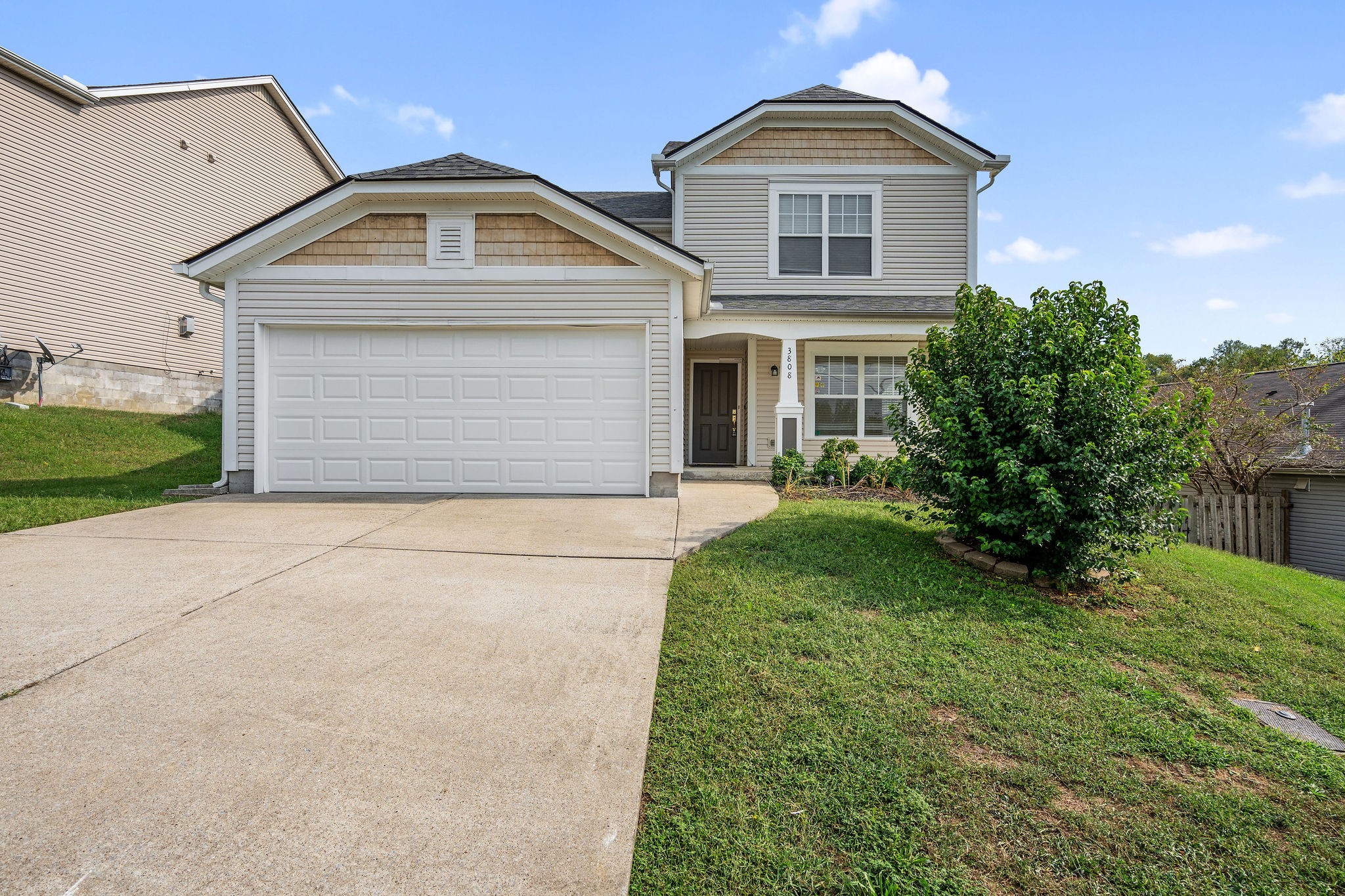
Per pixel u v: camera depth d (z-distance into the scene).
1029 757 2.89
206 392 17.03
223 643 3.58
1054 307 5.73
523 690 3.23
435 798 2.41
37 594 4.21
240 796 2.36
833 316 10.98
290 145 20.16
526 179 8.09
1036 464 5.35
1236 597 5.29
